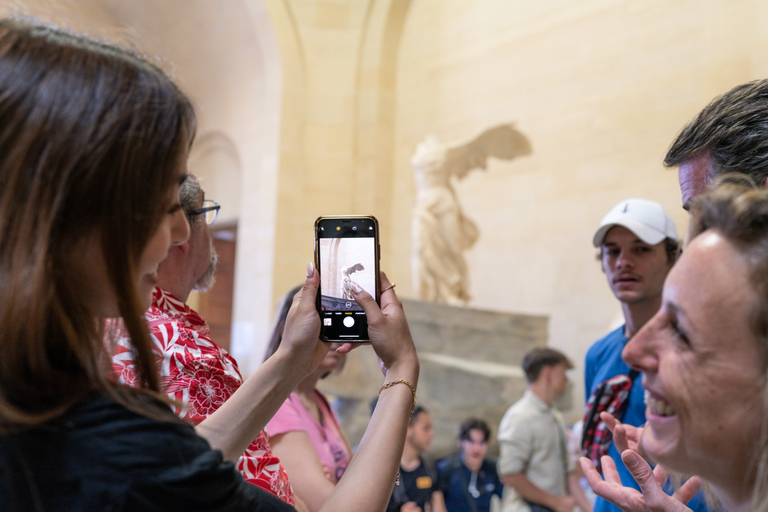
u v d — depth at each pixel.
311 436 1.57
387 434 0.74
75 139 0.54
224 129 9.39
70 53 0.57
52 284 0.54
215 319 9.76
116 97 0.56
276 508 0.59
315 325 0.87
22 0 0.63
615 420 0.94
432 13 8.60
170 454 0.54
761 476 0.52
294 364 0.87
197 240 1.15
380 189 8.62
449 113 8.22
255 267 8.55
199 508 0.53
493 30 7.87
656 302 1.51
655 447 0.61
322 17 8.89
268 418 0.86
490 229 7.57
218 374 0.96
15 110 0.53
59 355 0.56
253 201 8.76
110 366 0.65
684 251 0.60
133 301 0.57
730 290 0.54
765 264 0.53
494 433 4.82
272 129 8.59
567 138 6.99
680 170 0.97
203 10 9.02
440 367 4.93
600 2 6.84
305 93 8.79
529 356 3.08
